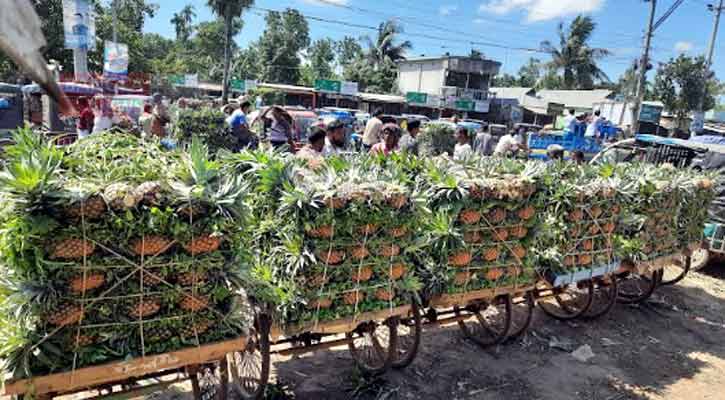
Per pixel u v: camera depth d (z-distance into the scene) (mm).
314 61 61781
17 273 2594
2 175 2475
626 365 5184
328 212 3535
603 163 6340
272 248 3789
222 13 32219
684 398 4625
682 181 6402
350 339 4285
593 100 43969
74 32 15078
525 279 4883
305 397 4117
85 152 3221
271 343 3885
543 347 5414
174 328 2975
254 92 35031
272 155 4242
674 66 33250
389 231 3852
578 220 5273
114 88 17469
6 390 2564
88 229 2615
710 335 6160
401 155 5062
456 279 4469
